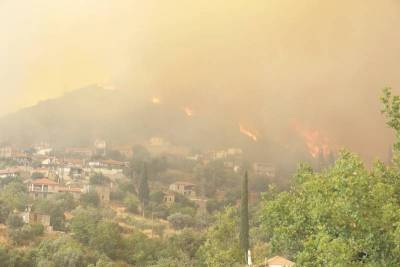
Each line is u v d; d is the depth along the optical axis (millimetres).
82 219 120875
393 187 28344
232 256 73688
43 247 101750
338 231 27344
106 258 105812
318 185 30609
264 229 38656
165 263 104500
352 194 26078
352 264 25516
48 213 130000
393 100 30891
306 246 29391
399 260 25641
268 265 67625
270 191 41812
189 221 153375
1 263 92750
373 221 25781
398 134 30547
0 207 121562
